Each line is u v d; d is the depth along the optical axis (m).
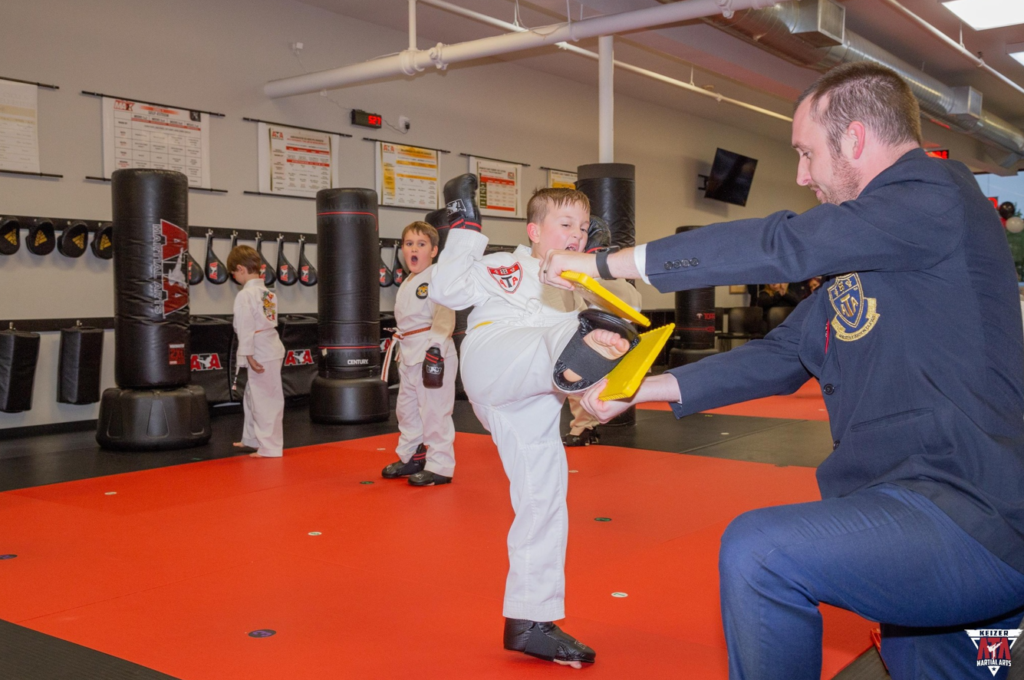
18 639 2.41
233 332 7.95
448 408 4.65
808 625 1.16
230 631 2.46
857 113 1.31
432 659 2.25
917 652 1.49
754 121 14.54
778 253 1.20
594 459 5.49
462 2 8.40
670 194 13.54
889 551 1.12
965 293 1.21
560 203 2.16
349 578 2.98
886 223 1.18
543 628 2.19
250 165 8.17
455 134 10.08
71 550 3.35
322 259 7.26
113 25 7.12
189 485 4.64
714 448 5.97
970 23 8.23
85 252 7.07
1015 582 1.16
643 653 2.30
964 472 1.19
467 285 2.11
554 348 1.69
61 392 6.80
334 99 8.83
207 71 7.80
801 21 6.85
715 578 2.98
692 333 10.20
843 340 1.35
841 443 1.35
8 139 6.53
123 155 7.22
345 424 7.15
